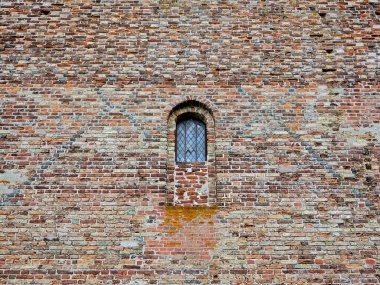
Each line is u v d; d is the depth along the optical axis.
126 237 8.27
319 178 8.75
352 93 9.39
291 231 8.35
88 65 9.48
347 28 9.92
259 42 9.75
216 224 8.38
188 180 8.79
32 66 9.46
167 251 8.18
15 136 8.91
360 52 9.74
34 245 8.17
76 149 8.85
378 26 9.96
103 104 9.19
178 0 10.05
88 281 7.96
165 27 9.82
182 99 9.26
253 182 8.68
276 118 9.16
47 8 9.93
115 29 9.79
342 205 8.57
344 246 8.28
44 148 8.84
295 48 9.73
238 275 8.04
